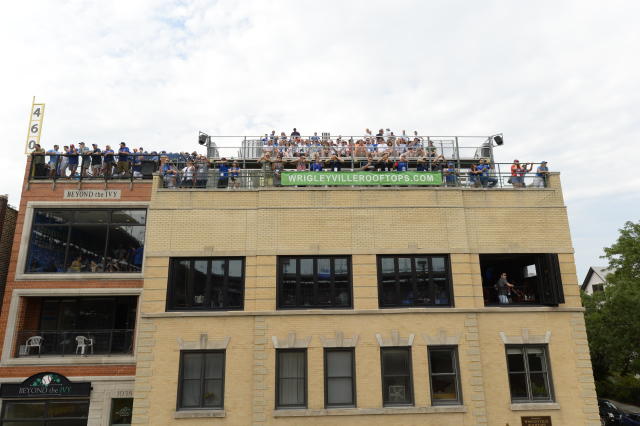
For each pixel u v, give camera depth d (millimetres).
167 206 15242
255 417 13438
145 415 13492
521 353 14539
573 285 15039
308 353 14008
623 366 31219
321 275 14875
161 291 14492
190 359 14125
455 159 19438
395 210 15391
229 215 15219
